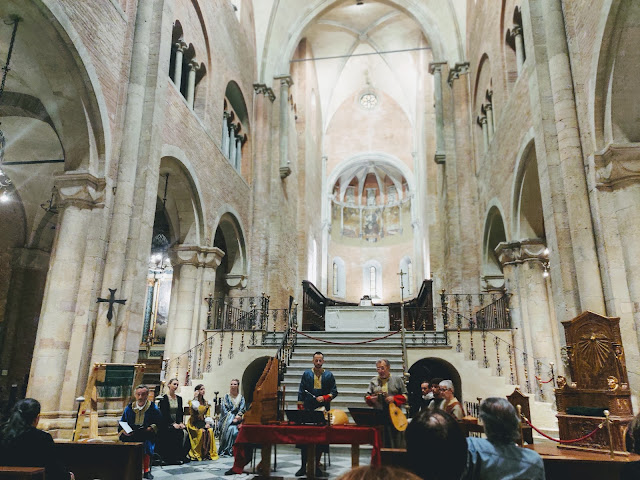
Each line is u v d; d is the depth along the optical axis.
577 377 8.30
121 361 10.26
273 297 21.59
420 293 27.39
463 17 22.77
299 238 28.09
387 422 7.27
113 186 11.09
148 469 7.90
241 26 21.75
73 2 9.95
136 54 12.09
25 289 18.03
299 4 25.72
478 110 20.70
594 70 9.62
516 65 16.06
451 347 14.34
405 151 40.78
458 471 2.27
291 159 26.56
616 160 9.33
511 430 3.31
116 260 10.62
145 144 11.73
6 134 15.67
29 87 12.02
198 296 16.39
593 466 4.96
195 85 17.41
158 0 12.89
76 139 10.69
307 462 7.36
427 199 28.62
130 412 8.59
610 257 9.26
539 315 14.45
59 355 9.60
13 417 4.54
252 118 22.91
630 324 8.86
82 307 10.03
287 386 13.35
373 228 45.47
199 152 16.28
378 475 1.12
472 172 21.17
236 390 11.03
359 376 13.59
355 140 41.50
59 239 10.31
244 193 21.23
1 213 17.91
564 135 10.22
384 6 30.05
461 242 20.61
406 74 36.62
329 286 41.28
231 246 20.75
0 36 10.25
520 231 15.09
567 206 9.96
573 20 10.68
